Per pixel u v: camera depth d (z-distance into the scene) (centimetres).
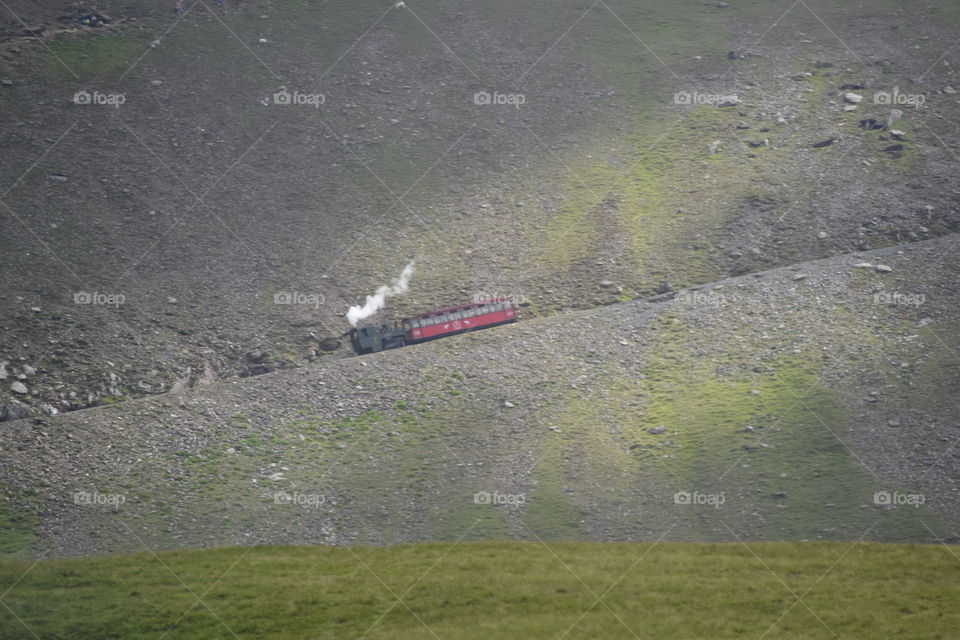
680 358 7500
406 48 13312
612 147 11181
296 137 11300
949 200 9556
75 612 4619
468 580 4984
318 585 4950
